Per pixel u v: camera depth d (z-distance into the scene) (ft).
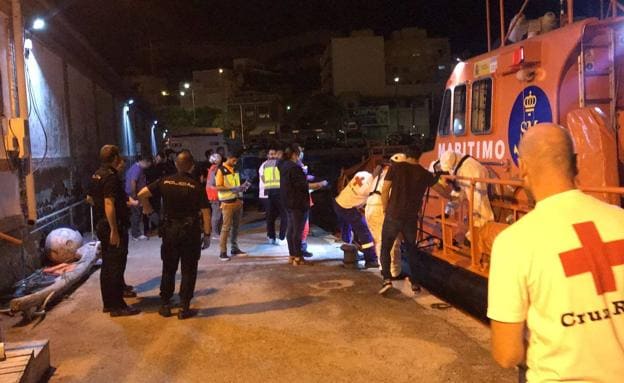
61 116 39.19
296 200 29.27
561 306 6.34
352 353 16.84
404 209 22.26
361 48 324.80
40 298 21.09
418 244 25.35
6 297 23.47
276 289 24.54
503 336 6.64
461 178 20.56
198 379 15.39
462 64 24.95
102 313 21.62
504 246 6.73
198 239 20.92
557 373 6.35
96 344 18.33
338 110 300.61
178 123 254.88
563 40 18.71
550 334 6.39
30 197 28.14
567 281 6.35
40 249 29.96
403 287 24.04
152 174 42.78
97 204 21.45
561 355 6.35
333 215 54.65
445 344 17.30
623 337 6.30
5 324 20.62
